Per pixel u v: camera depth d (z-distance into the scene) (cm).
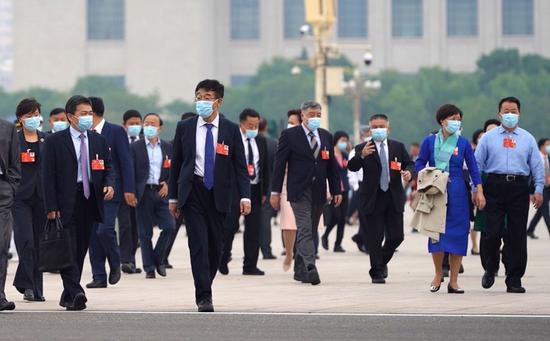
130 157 3453
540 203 3114
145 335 2277
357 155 3488
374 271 3481
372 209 3466
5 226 2706
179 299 3003
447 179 3064
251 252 3884
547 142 5472
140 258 4759
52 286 3434
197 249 2652
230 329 2361
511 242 3122
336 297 3028
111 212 3412
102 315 2602
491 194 3120
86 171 2756
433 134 3148
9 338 2236
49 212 2725
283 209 3738
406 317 2544
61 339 2223
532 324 2420
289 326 2405
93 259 3381
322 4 9000
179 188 2655
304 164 3444
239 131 2695
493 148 3114
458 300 2923
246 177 2702
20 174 2750
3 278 2705
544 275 3744
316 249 4591
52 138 2744
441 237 3078
